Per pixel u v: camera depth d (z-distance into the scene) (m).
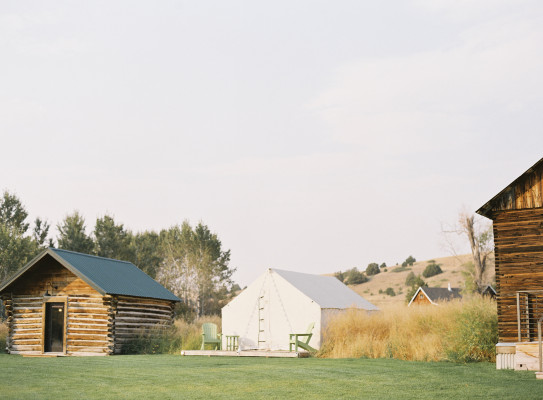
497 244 22.50
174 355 28.36
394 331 27.06
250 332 31.59
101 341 30.45
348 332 28.66
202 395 14.70
